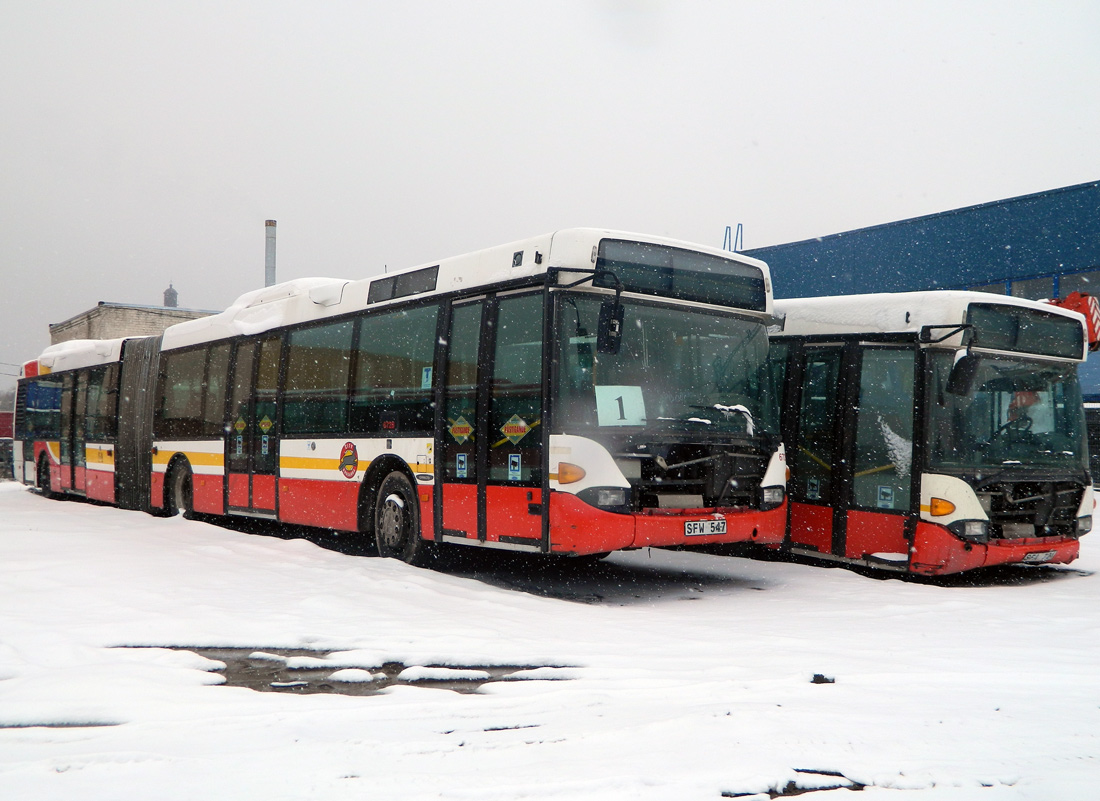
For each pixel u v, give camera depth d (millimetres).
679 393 9016
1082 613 7848
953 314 9641
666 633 6859
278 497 12906
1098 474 20844
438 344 10141
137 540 12031
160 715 4645
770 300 9898
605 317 8328
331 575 9250
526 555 12320
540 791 3514
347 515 11453
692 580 10086
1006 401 10039
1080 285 22016
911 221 24984
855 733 4262
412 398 10484
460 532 9625
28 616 7086
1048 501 10180
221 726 4441
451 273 10133
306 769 3779
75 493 20703
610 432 8516
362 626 6891
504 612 7621
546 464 8523
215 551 10867
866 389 10156
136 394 17703
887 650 6230
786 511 9555
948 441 9562
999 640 6625
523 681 5410
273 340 13406
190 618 7090
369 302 11469
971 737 4223
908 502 9664
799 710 4652
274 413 13141
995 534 9734
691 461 8875
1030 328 10289
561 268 8672
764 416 9539
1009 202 23266
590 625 7156
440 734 4309
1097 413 21047
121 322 43469
